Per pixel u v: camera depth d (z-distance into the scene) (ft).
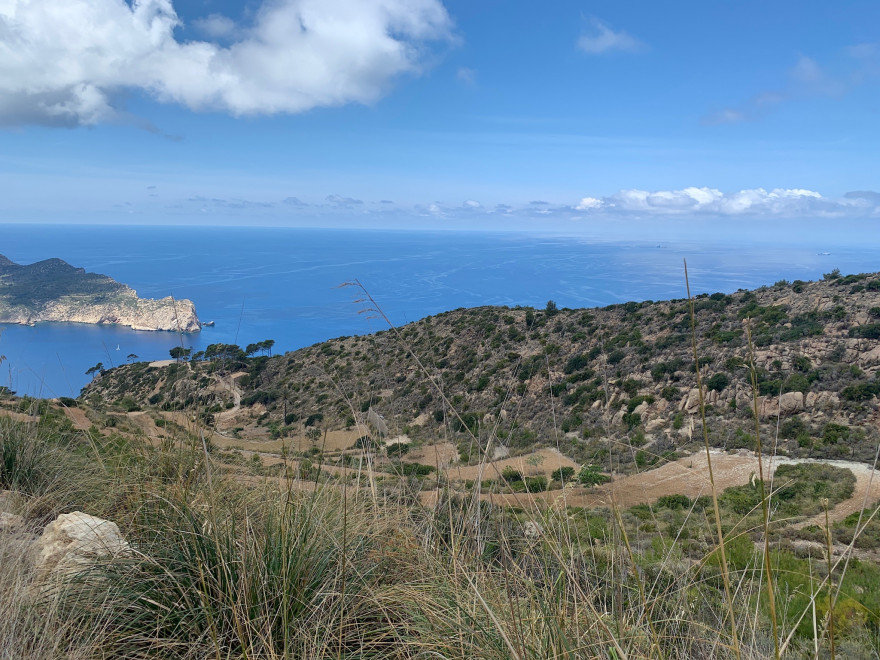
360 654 6.69
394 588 7.77
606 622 6.15
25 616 6.29
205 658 6.39
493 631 6.11
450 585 7.36
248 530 7.82
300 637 6.76
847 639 8.20
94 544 7.90
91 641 6.33
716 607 7.22
